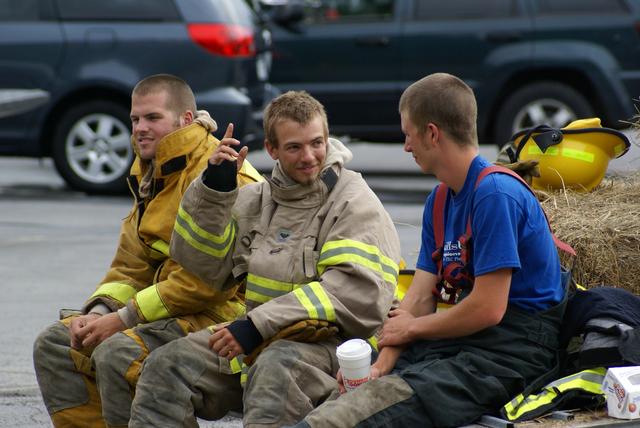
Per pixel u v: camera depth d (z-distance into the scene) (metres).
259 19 34.41
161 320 12.14
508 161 14.69
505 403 10.60
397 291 13.10
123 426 11.92
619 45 32.06
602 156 14.58
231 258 11.89
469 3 33.03
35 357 12.66
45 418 15.07
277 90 33.19
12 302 20.44
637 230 13.55
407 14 33.19
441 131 10.78
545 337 10.79
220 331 11.09
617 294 11.21
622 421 10.27
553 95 32.59
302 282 11.37
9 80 30.95
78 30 30.66
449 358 10.69
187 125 12.85
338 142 11.93
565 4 32.50
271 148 11.59
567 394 10.54
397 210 28.45
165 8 30.33
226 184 11.52
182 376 11.34
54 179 34.78
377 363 10.98
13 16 31.03
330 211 11.48
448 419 10.35
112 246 24.92
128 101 30.97
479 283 10.57
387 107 33.38
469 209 10.81
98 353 11.91
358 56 33.38
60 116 31.27
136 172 13.07
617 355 10.62
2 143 31.30
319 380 10.98
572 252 11.41
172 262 12.54
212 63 29.89
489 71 32.72
